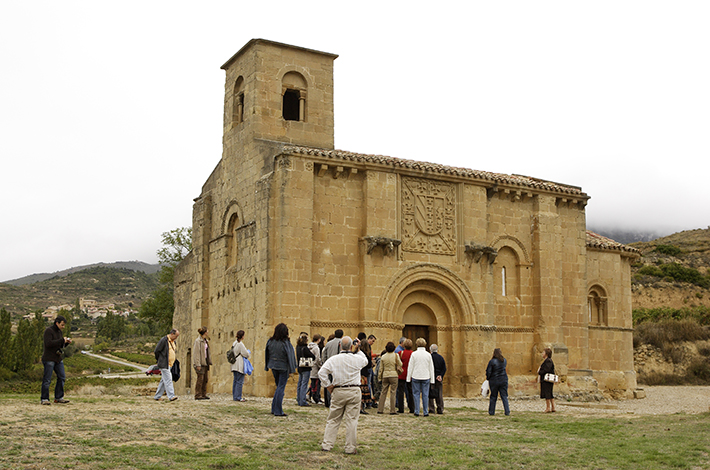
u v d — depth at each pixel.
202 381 23.23
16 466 11.03
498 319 31.78
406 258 29.20
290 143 30.83
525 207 33.19
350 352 14.23
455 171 30.52
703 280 93.00
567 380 32.22
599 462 13.64
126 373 88.94
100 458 11.89
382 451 14.16
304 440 14.78
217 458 12.42
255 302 27.42
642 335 57.56
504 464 13.34
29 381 68.38
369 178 28.52
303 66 31.70
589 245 36.56
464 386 29.78
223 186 33.00
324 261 27.62
